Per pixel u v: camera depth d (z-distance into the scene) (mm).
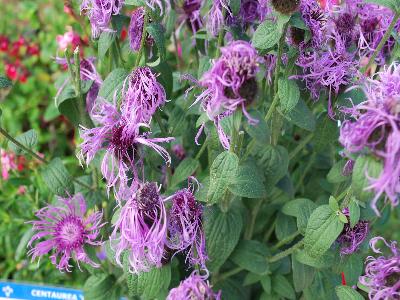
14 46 561
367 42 278
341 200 264
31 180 381
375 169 188
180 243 235
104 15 255
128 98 235
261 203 318
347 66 252
